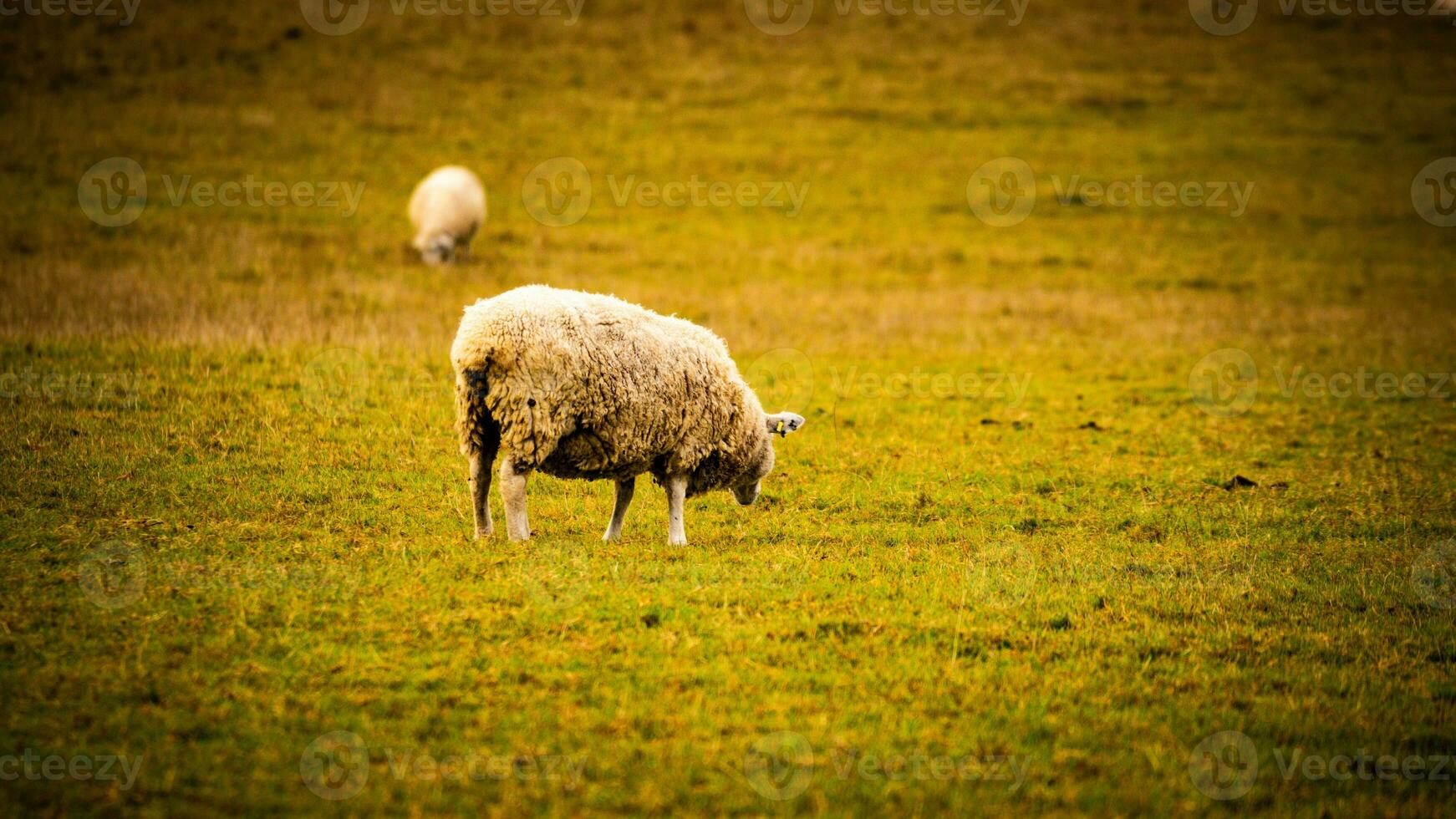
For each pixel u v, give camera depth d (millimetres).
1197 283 80750
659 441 27141
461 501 30781
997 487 36438
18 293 53688
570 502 31672
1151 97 126000
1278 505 35844
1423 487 38562
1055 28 143875
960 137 112938
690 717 19781
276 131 97625
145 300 54781
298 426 37094
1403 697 22188
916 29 141125
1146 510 34562
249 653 20922
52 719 18297
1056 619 25109
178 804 16531
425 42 123125
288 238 74312
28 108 93688
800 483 35688
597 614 23344
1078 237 91625
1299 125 120000
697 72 124750
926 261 83688
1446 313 74625
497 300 25547
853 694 21078
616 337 26188
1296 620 25938
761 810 17344
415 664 20984
